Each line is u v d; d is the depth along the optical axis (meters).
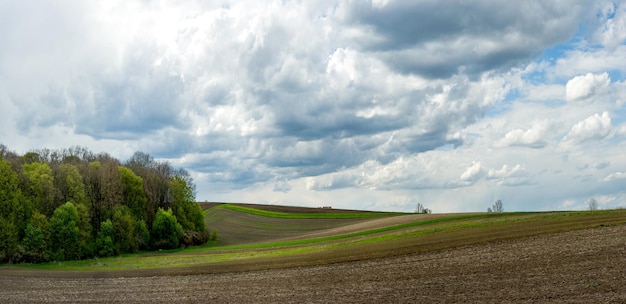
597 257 31.75
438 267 36.03
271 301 28.55
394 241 57.84
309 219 138.75
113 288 37.50
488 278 29.86
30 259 68.75
